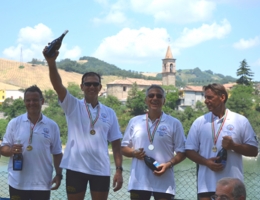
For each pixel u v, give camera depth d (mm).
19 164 5586
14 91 119625
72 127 5516
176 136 5656
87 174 5398
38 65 188875
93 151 5434
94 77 5648
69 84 107188
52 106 67562
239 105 62125
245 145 5305
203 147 5492
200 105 80750
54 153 5945
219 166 5250
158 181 5512
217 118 5516
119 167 5711
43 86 168875
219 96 5469
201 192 5422
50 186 5824
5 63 184500
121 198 9227
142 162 5590
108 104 85750
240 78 87812
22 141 5707
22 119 5859
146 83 128250
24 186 5641
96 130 5512
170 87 99375
